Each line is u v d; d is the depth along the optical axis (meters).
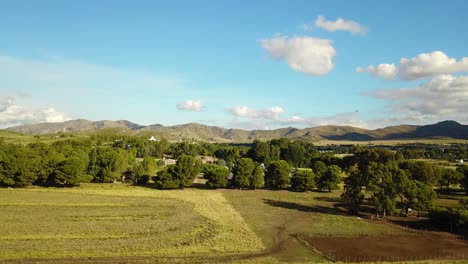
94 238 61.12
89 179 126.31
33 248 53.84
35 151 129.00
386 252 61.72
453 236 73.88
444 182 133.62
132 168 141.88
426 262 52.56
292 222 81.50
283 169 136.12
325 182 132.88
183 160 128.75
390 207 87.38
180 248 57.44
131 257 52.19
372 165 95.06
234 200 109.69
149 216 80.25
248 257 55.28
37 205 87.75
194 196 113.50
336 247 63.69
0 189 110.12
